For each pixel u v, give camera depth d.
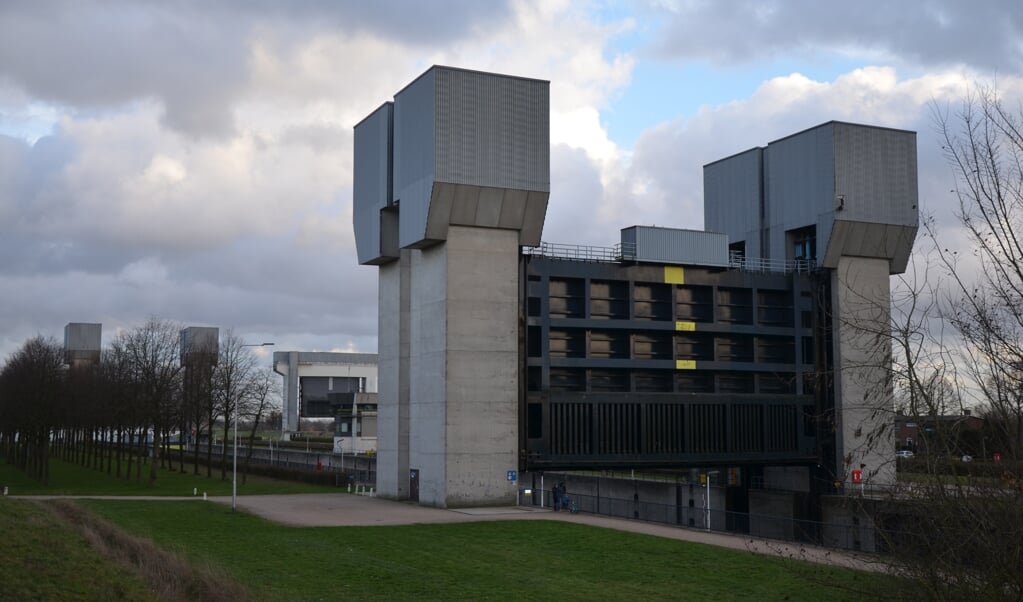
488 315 62.66
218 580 30.31
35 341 130.38
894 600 16.86
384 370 72.06
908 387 15.39
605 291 66.88
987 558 14.77
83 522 36.22
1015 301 14.77
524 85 63.72
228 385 100.94
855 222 70.06
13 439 127.75
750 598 32.53
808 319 71.38
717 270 69.50
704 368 68.25
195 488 79.75
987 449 14.77
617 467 64.69
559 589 33.97
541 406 63.31
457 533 48.62
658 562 39.47
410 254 69.69
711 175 82.94
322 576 35.47
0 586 23.56
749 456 68.12
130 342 138.75
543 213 63.97
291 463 113.06
